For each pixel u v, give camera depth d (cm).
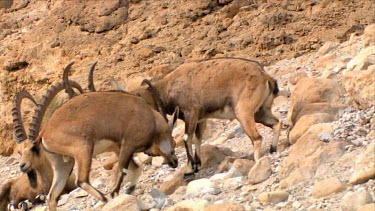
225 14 4525
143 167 3231
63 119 2681
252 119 2836
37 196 3281
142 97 2991
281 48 4238
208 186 2634
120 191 2991
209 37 4422
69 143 2655
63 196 3152
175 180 2898
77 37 4706
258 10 4478
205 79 2936
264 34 4291
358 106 2886
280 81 3816
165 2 4678
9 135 4606
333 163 2455
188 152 2928
